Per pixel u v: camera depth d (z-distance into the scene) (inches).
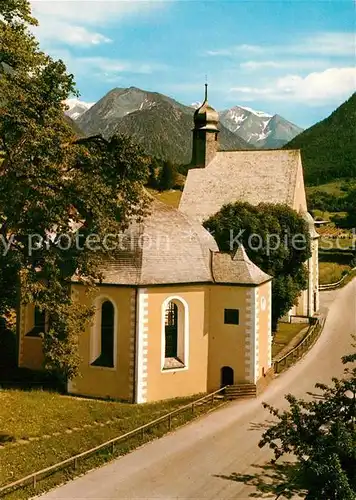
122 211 1205.1
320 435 807.1
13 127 1075.3
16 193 1118.4
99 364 1428.4
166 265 1449.3
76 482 1007.0
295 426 884.6
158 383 1424.7
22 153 1118.4
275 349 1932.8
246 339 1488.7
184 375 1465.3
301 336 2130.9
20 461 1042.1
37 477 994.1
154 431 1234.6
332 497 730.2
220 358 1509.6
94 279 1302.9
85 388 1434.5
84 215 1193.4
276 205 2089.1
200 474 1050.7
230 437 1224.8
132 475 1042.1
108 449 1130.0
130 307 1395.2
